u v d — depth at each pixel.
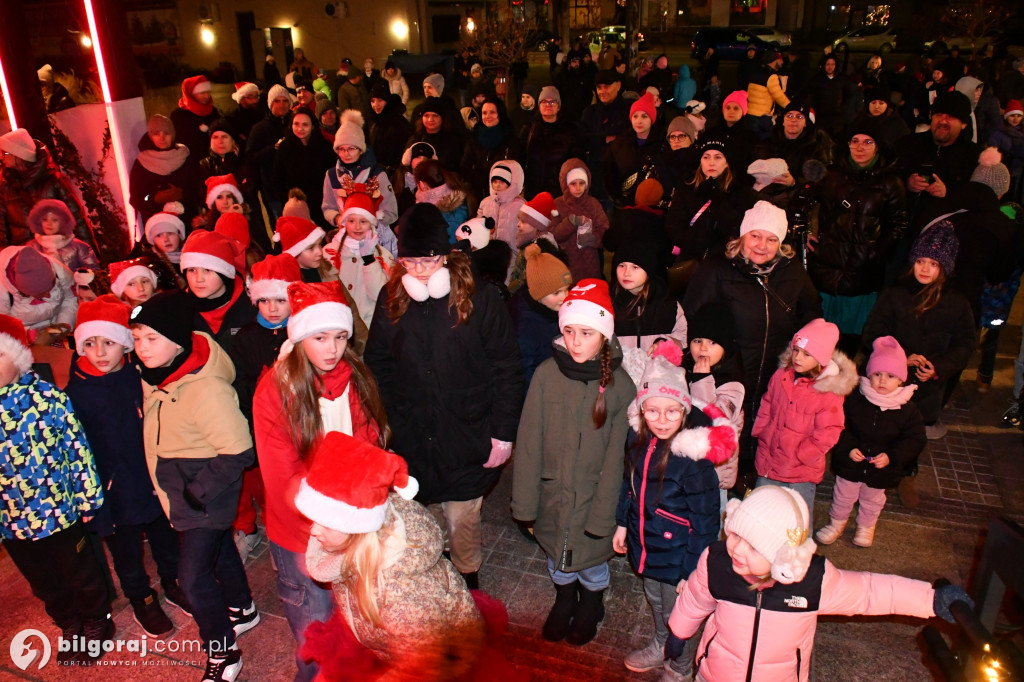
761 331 4.08
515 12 25.44
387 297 3.49
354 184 5.38
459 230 5.37
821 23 40.31
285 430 2.89
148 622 3.73
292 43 28.19
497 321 3.47
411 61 23.80
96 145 6.61
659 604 3.27
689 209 5.20
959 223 4.80
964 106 5.70
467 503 3.64
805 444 3.75
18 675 3.53
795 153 6.57
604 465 3.22
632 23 23.47
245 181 7.23
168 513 3.23
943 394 5.35
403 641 2.30
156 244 5.20
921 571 4.01
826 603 2.42
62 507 3.28
